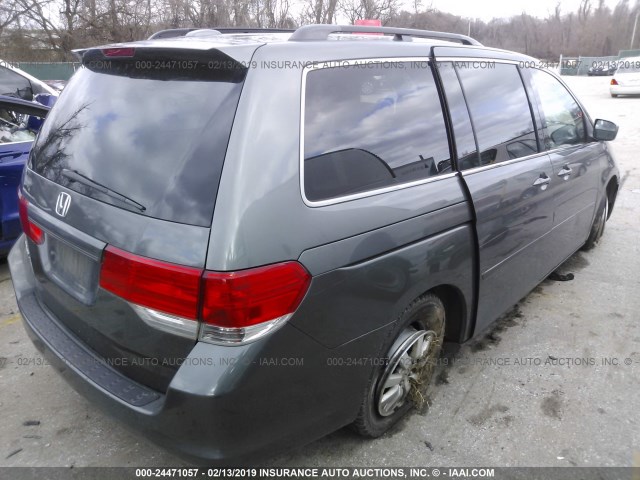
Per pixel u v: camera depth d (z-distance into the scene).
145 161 1.95
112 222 1.92
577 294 4.11
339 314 1.97
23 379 3.05
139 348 1.91
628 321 3.69
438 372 3.10
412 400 2.69
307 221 1.86
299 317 1.83
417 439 2.57
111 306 1.96
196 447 1.81
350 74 2.16
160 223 1.80
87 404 2.83
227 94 1.87
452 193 2.49
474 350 3.34
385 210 2.13
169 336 1.80
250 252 1.71
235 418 1.77
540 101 3.50
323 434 2.16
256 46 1.96
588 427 2.65
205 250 1.70
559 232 3.72
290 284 1.78
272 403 1.86
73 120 2.35
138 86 2.14
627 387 2.96
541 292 4.15
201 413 1.74
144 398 1.90
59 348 2.22
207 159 1.80
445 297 2.74
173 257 1.74
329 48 2.13
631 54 47.06
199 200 1.76
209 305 1.69
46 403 2.84
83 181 2.11
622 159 9.12
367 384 2.26
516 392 2.92
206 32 2.59
